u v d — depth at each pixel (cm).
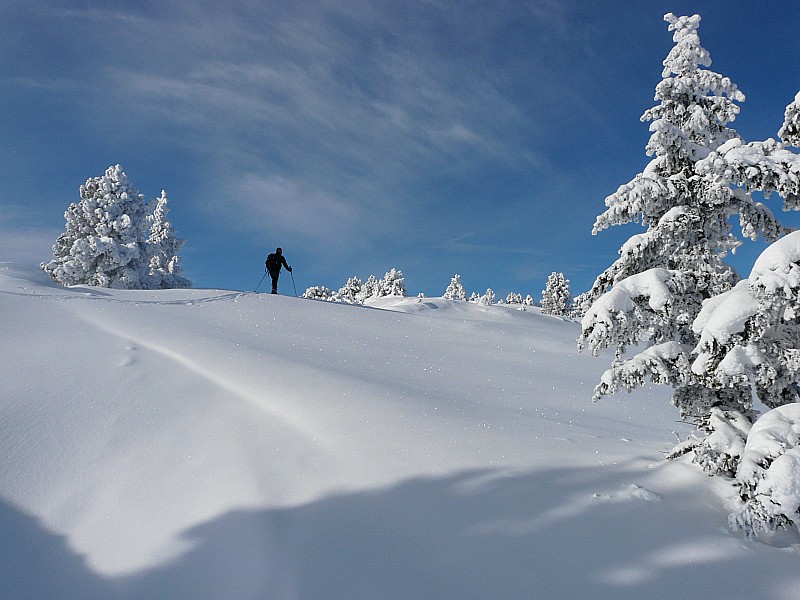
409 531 371
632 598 303
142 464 474
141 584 327
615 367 462
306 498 417
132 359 777
